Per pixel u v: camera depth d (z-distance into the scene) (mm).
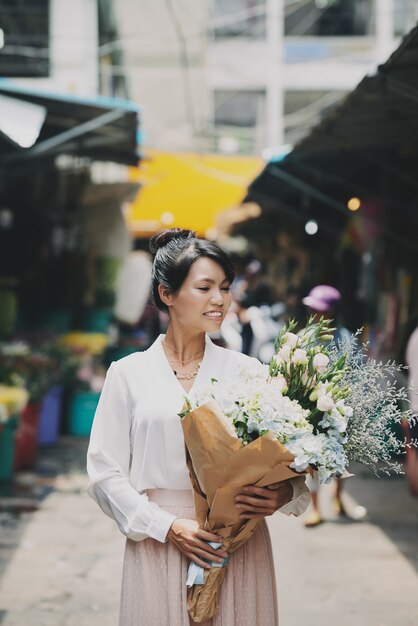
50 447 10281
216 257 2621
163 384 2652
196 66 21438
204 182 13211
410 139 7660
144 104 21422
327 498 7434
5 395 8062
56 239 12086
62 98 7891
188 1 21156
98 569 5387
